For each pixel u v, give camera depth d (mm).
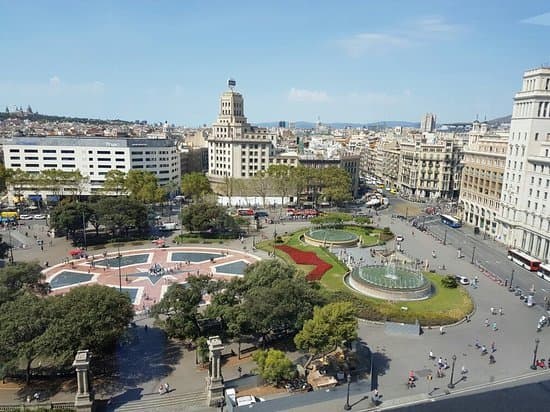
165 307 61969
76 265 103188
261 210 177375
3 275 63656
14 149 181000
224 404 49656
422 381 54875
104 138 188875
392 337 67500
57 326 50562
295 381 52594
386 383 54219
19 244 120125
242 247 121000
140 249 118312
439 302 79875
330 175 174125
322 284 88500
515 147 122000
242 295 66500
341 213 166750
